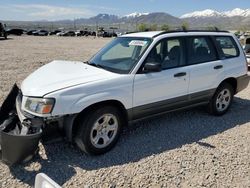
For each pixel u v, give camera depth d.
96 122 4.06
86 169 3.85
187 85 5.18
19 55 16.98
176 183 3.63
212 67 5.56
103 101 4.12
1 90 7.57
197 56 5.44
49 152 4.24
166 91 4.87
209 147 4.61
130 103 4.42
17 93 4.67
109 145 4.30
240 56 6.26
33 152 3.65
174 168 3.95
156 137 4.92
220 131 5.27
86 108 3.98
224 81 5.92
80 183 3.54
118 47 5.20
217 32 5.97
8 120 4.05
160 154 4.32
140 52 4.71
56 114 3.74
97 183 3.56
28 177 3.63
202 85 5.45
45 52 19.91
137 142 4.70
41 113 3.70
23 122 3.72
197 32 5.56
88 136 4.00
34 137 3.47
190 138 4.93
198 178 3.75
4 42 31.72
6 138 3.42
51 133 3.83
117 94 4.20
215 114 5.98
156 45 4.80
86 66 4.79
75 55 18.23
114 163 4.02
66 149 4.35
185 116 5.99
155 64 4.46
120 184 3.56
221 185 3.62
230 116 6.10
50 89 3.83
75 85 3.92
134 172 3.82
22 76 9.71
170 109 5.06
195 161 4.15
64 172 3.76
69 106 3.79
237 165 4.09
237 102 7.17
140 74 4.51
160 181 3.66
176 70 4.98
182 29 5.46
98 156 4.20
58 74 4.31
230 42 6.17
